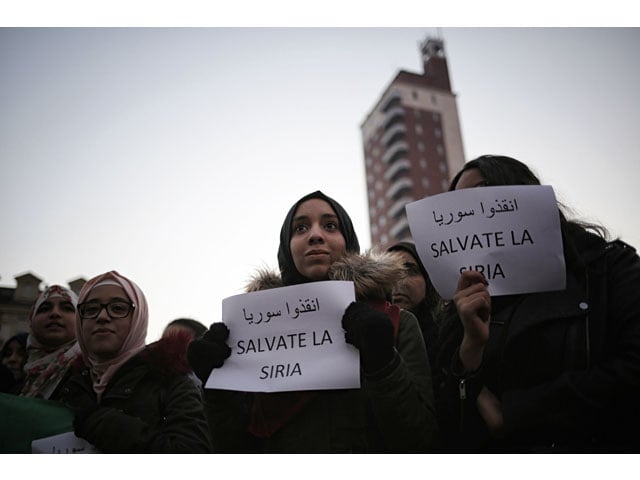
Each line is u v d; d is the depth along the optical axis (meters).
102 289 2.23
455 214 1.55
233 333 1.67
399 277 1.77
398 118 60.12
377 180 62.41
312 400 1.61
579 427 1.24
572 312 1.35
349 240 2.02
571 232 1.57
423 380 1.54
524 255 1.44
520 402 1.29
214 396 1.59
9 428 2.06
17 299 17.62
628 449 1.25
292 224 1.99
